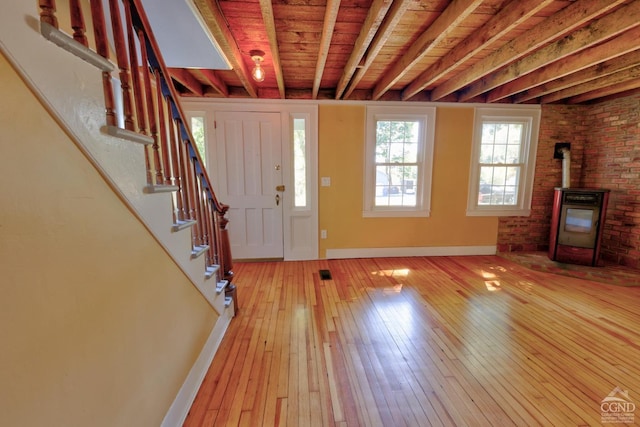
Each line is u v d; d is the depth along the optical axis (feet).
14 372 1.92
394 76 9.08
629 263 10.90
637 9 5.70
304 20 6.36
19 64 1.95
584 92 10.69
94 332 2.72
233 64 7.78
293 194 12.29
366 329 7.02
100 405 2.79
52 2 2.21
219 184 11.79
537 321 7.38
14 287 1.93
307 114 11.72
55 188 2.27
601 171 11.89
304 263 12.16
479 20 6.48
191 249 5.09
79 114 2.52
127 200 3.23
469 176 12.69
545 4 5.23
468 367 5.65
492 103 12.20
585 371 5.53
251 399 4.86
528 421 4.43
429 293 9.10
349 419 4.46
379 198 12.73
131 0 3.54
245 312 7.89
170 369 4.28
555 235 11.49
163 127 4.36
